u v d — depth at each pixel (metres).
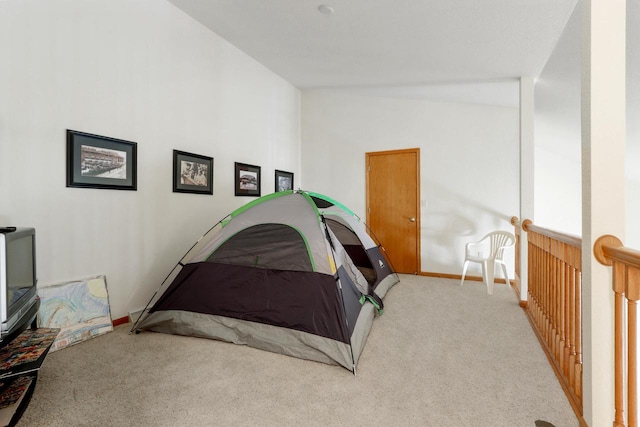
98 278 2.45
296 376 1.87
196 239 3.29
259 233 2.50
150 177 2.84
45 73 2.14
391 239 4.71
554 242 2.06
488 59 2.83
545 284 2.31
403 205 4.64
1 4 1.94
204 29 3.33
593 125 1.28
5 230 1.58
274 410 1.57
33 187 2.10
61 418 1.50
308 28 2.90
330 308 2.12
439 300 3.35
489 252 4.16
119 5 2.56
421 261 4.53
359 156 4.91
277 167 4.61
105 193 2.51
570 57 2.45
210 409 1.58
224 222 2.63
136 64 2.70
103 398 1.65
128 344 2.27
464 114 4.30
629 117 2.66
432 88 3.86
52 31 2.17
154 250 2.89
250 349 2.21
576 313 1.65
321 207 2.75
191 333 2.37
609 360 1.28
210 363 2.01
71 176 2.27
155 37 2.84
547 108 3.60
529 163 3.09
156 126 2.88
